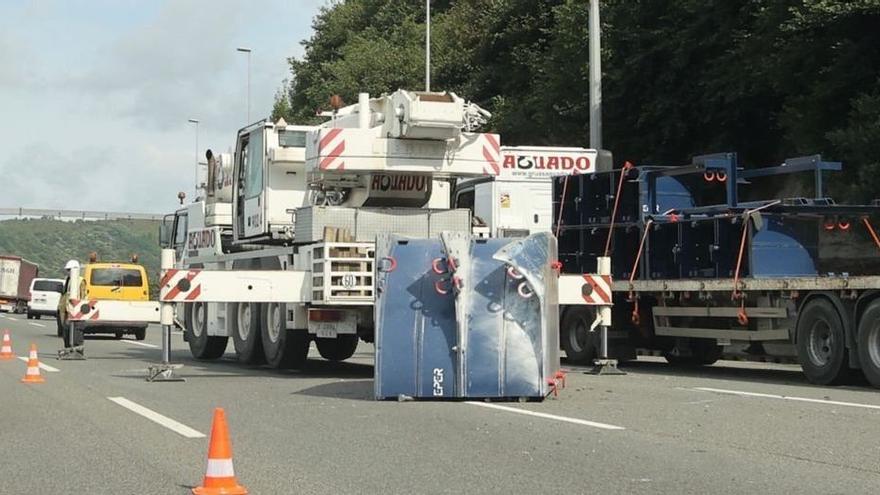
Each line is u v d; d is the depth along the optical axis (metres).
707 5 27.56
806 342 15.06
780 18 24.56
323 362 19.78
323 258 15.33
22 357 20.75
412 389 12.86
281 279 15.52
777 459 8.85
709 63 28.48
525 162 23.16
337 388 14.50
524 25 40.44
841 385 14.66
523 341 12.89
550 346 13.23
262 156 18.06
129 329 29.83
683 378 16.12
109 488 7.98
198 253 21.77
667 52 29.69
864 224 16.41
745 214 16.06
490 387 12.76
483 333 12.86
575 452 9.23
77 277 21.30
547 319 13.07
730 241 16.78
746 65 26.58
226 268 20.05
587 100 32.03
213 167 21.12
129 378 16.08
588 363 18.95
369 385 14.91
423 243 13.22
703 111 29.52
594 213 19.78
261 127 18.14
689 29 28.44
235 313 19.22
